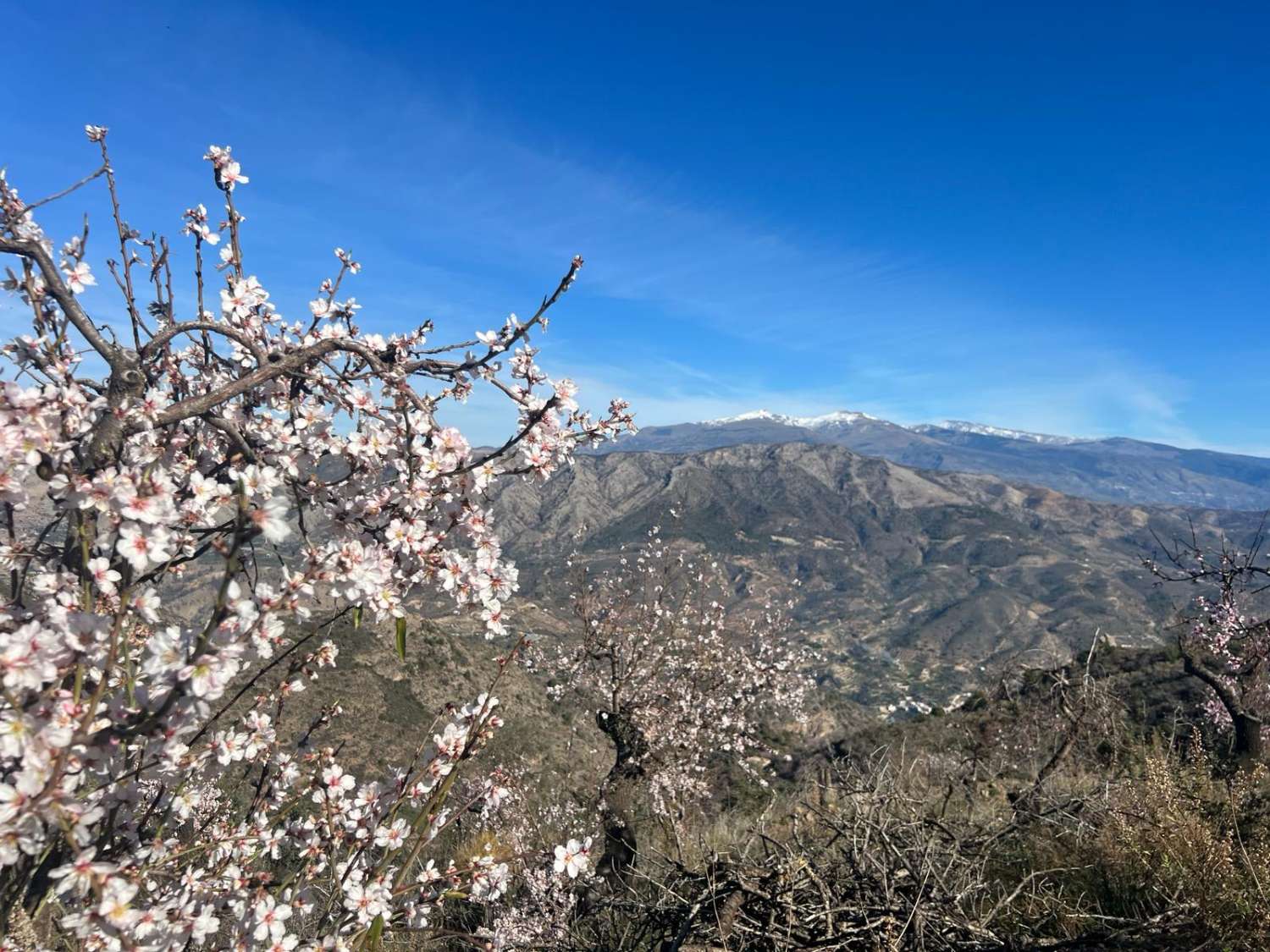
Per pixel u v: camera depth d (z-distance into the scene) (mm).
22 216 2414
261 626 1942
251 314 3045
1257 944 3621
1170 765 6066
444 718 3092
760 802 9430
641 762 8961
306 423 2701
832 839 4672
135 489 1939
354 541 2199
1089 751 9000
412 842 2980
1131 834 4730
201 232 2893
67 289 2270
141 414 2219
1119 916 4211
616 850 7586
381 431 2775
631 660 9805
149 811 2422
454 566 2674
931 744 12070
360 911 2652
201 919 2344
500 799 3443
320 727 3256
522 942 4473
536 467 2938
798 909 3908
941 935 3791
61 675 1747
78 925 1904
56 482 1955
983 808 6816
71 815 1646
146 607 1889
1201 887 4023
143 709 1794
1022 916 4320
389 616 2475
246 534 1698
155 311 2740
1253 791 5574
